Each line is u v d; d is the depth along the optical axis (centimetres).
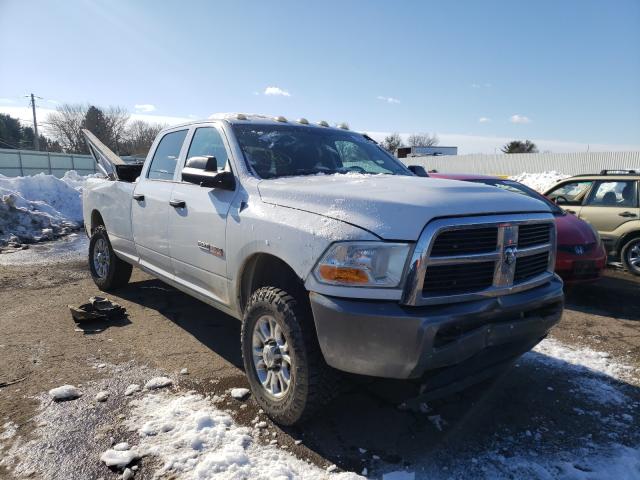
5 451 268
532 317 284
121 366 378
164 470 252
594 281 590
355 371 252
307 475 252
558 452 279
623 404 336
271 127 406
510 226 271
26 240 984
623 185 778
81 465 256
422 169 475
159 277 455
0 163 4544
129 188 496
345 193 280
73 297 563
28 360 385
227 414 307
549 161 4266
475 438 291
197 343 428
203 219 364
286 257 278
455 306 252
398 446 281
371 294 247
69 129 7006
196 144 418
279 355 297
